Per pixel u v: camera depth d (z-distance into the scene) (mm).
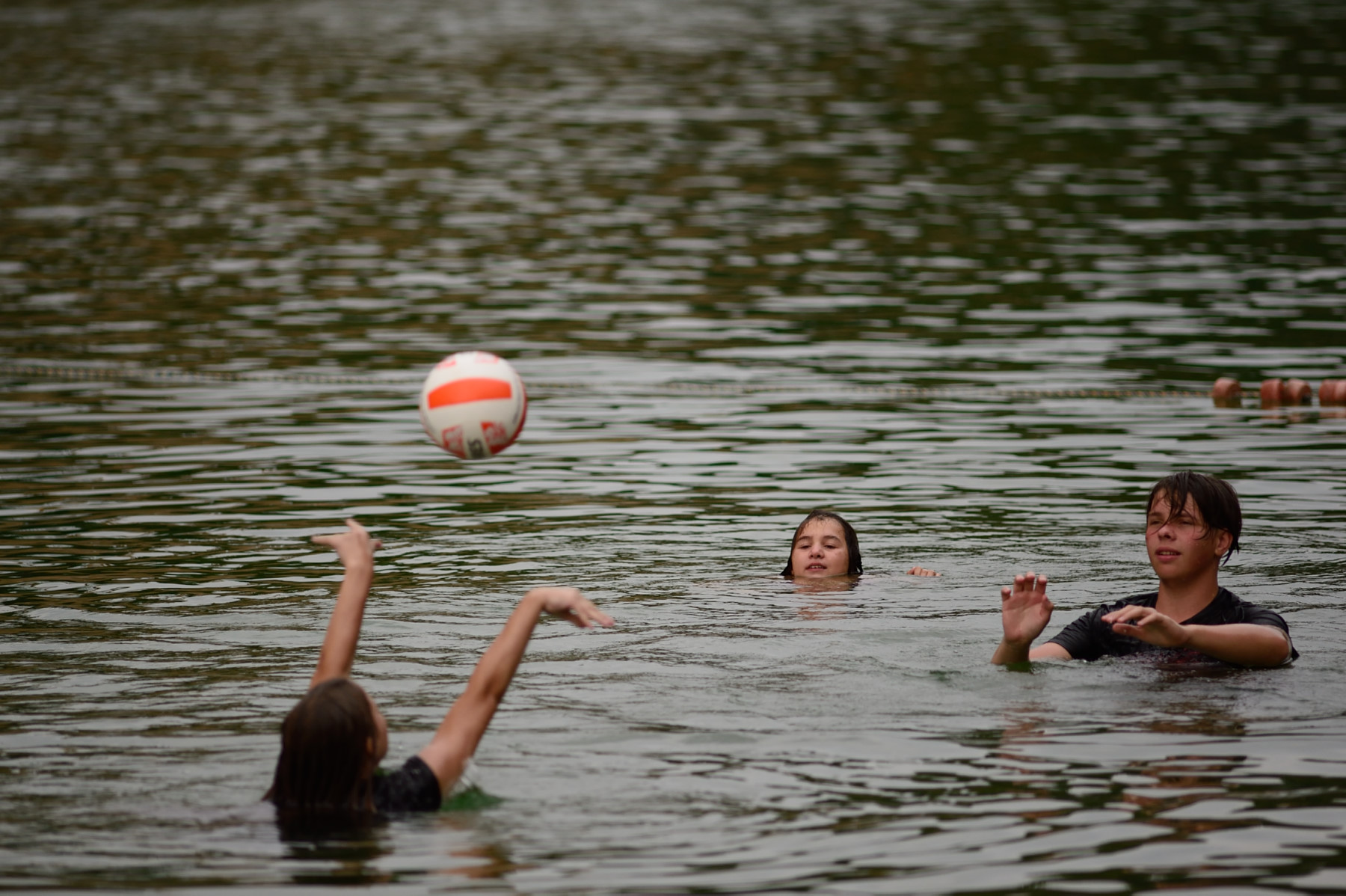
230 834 18906
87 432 49344
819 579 33406
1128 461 45531
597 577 33594
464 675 26438
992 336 66062
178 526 37906
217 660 27156
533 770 21359
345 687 19969
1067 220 95500
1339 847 18359
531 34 188625
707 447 47875
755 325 69062
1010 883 17391
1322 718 23688
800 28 189125
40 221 95375
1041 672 26594
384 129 130625
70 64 166875
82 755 22125
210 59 170750
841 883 17359
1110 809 19656
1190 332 66125
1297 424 50375
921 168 114000
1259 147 120688
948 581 33219
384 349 64000
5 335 66250
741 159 117562
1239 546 35281
